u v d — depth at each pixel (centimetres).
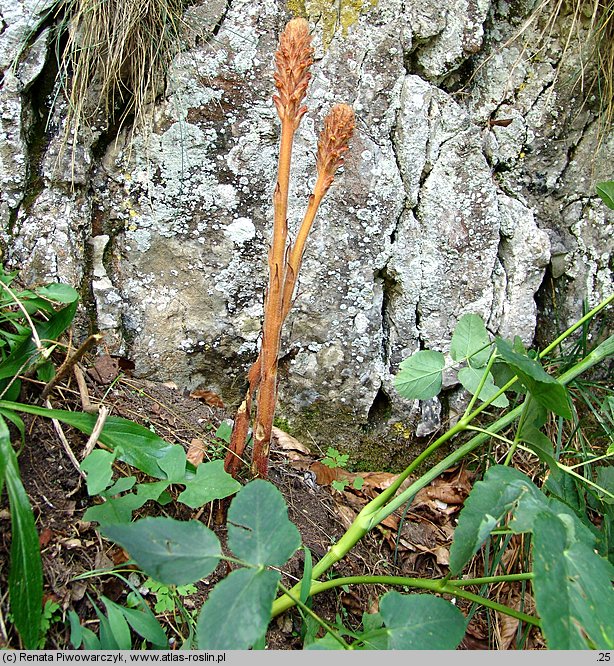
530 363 62
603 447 102
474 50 98
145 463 68
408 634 55
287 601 65
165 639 61
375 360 99
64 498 69
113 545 68
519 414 78
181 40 88
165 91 89
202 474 68
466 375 80
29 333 75
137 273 93
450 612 56
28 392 75
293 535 54
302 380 98
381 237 96
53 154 87
